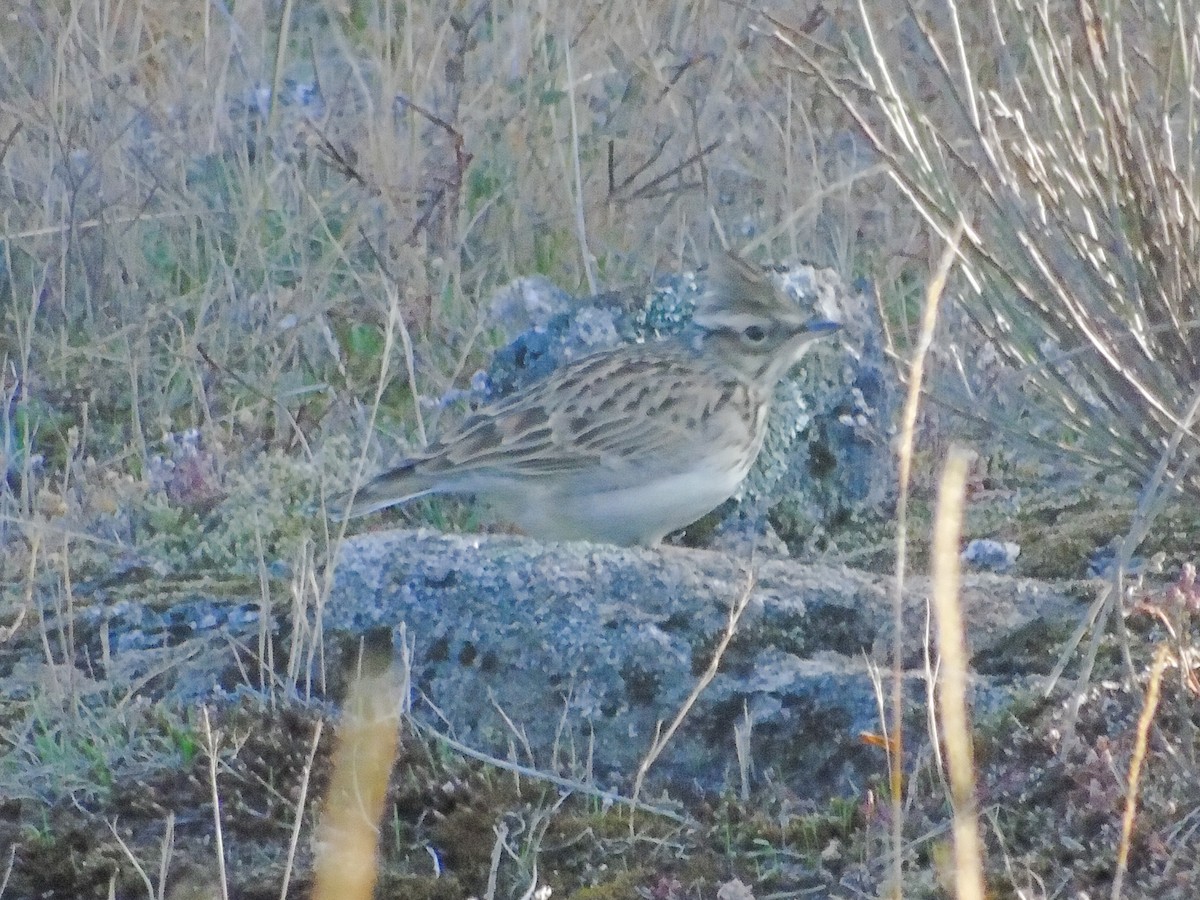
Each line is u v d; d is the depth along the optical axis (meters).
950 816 8.61
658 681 9.67
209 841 9.09
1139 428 10.80
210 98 17.44
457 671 9.89
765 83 17.78
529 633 9.85
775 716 9.45
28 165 16.77
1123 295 10.61
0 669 11.03
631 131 17.31
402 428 13.69
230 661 10.66
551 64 17.70
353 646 10.14
